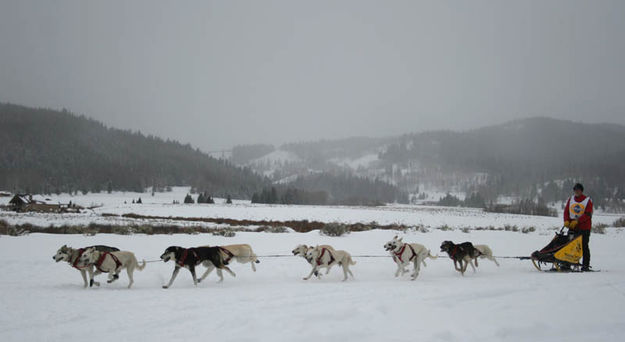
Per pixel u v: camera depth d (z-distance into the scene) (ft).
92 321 19.69
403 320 19.16
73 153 605.73
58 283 32.04
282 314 20.27
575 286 27.04
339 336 16.87
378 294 25.20
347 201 415.64
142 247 53.88
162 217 138.72
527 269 39.11
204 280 34.06
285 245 57.41
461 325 18.38
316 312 20.44
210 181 597.93
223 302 23.58
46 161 559.79
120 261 30.25
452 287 27.37
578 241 35.22
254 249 53.01
